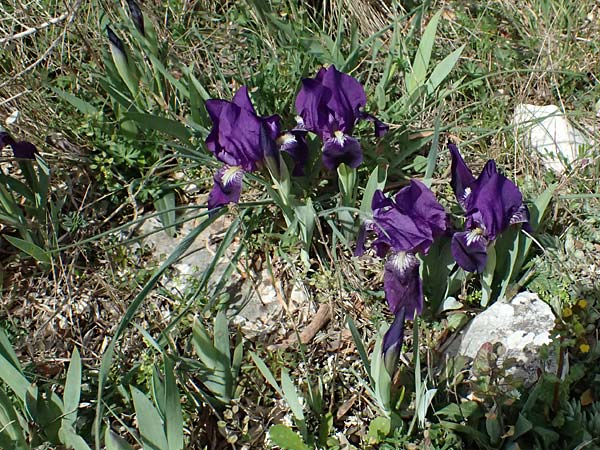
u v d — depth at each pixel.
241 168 0.76
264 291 0.79
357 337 0.70
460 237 0.72
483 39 0.93
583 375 0.70
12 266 0.80
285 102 0.83
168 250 0.81
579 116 0.87
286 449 0.72
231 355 0.76
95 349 0.77
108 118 0.85
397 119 0.85
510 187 0.72
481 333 0.74
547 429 0.69
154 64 0.82
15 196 0.83
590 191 0.82
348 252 0.79
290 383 0.70
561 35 0.93
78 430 0.72
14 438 0.69
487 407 0.71
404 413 0.71
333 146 0.77
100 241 0.81
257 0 0.91
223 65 0.90
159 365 0.74
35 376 0.73
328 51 0.88
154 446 0.68
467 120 0.87
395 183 0.83
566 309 0.71
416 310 0.73
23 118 0.84
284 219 0.81
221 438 0.73
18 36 0.82
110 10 0.89
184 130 0.80
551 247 0.79
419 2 0.97
